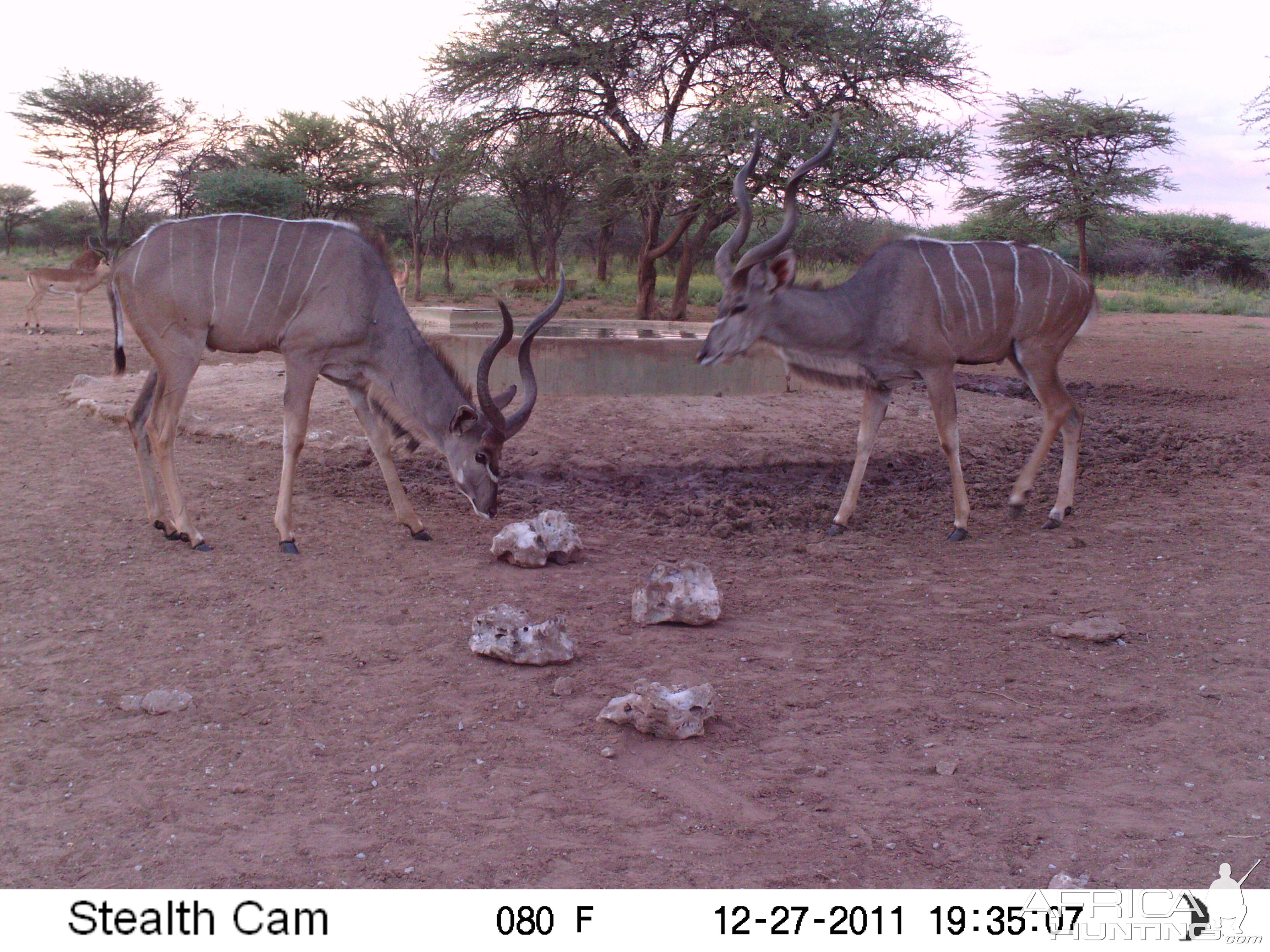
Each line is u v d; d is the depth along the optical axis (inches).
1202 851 114.3
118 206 1218.0
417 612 184.9
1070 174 1148.5
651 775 132.1
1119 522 254.2
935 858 113.5
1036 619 187.9
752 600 198.7
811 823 120.7
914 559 226.4
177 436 314.8
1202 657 169.9
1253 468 311.0
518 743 139.6
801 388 396.5
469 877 108.7
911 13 697.0
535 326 214.1
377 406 226.2
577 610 189.5
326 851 113.1
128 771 128.7
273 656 163.9
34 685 150.5
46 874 107.3
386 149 959.6
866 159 640.4
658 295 1002.7
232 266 206.7
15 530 218.5
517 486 282.4
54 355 490.9
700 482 292.2
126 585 190.9
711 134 642.2
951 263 237.1
